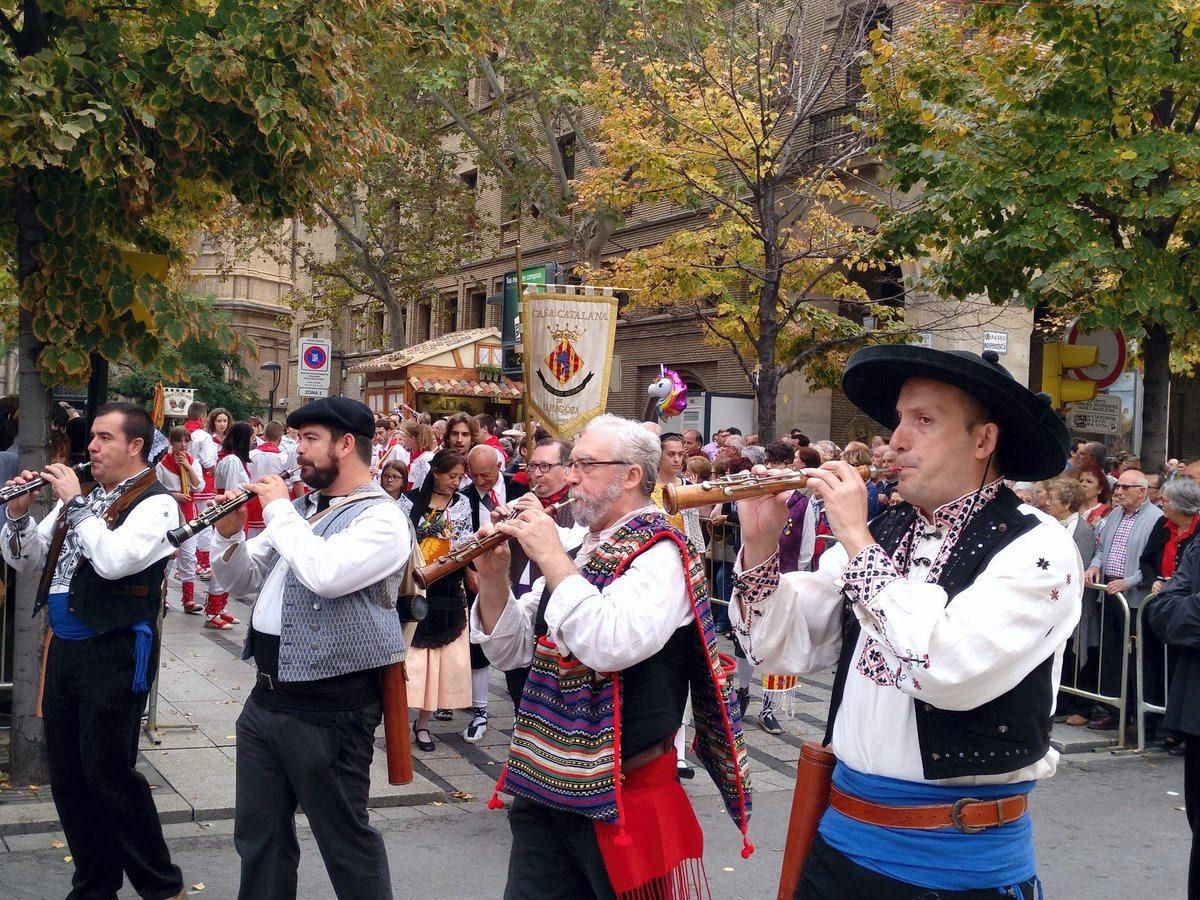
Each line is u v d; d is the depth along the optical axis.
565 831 3.09
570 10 19.20
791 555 6.86
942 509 2.54
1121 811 6.36
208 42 5.50
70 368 5.60
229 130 5.84
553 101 18.95
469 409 23.78
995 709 2.39
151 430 4.46
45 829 5.32
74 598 4.16
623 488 3.20
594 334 8.56
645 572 3.01
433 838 5.55
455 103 24.11
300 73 5.83
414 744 7.08
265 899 3.67
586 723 2.99
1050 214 9.48
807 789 2.76
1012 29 10.32
